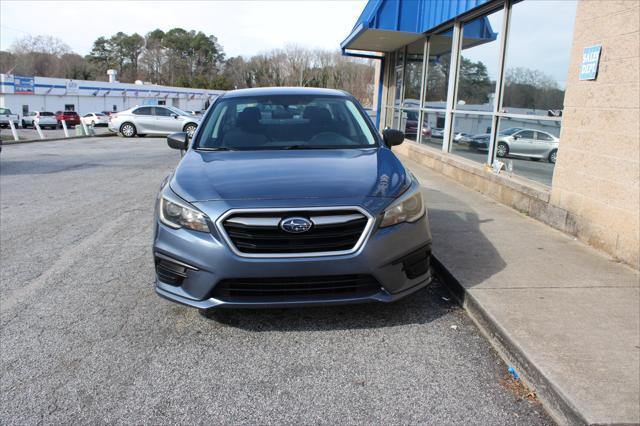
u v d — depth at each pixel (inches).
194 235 122.4
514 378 111.4
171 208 129.0
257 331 133.2
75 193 329.7
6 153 586.2
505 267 164.6
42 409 100.9
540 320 126.8
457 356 120.3
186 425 96.0
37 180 384.2
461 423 96.0
